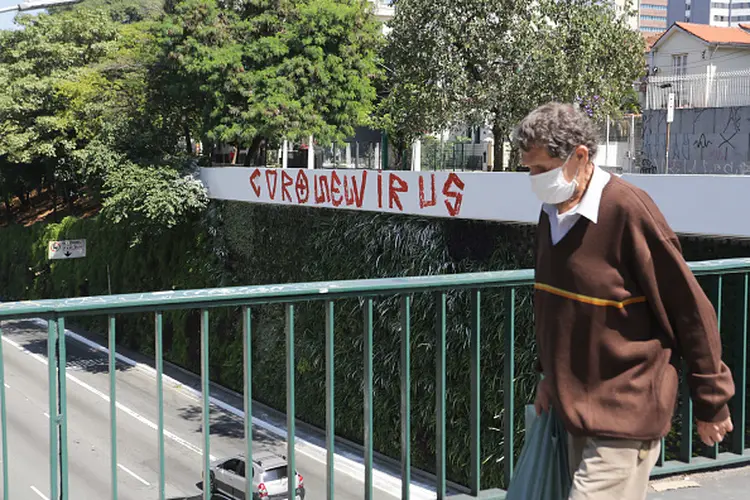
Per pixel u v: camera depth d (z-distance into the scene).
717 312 3.55
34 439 17.11
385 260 16.02
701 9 153.00
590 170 2.20
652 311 2.21
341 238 17.48
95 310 2.61
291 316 2.89
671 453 7.71
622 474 2.19
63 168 34.94
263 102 23.20
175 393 22.16
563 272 2.21
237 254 22.38
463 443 14.34
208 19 23.75
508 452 3.34
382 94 31.80
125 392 22.28
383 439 16.38
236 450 17.27
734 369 3.76
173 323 25.27
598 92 18.86
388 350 16.05
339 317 17.39
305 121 23.67
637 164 24.08
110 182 23.69
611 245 2.15
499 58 20.08
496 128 20.59
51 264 33.97
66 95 31.30
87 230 31.23
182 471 16.11
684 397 3.66
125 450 17.36
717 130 22.81
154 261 26.95
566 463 2.39
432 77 20.19
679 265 2.15
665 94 24.67
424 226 15.09
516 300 12.90
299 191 18.66
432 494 14.27
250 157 26.77
